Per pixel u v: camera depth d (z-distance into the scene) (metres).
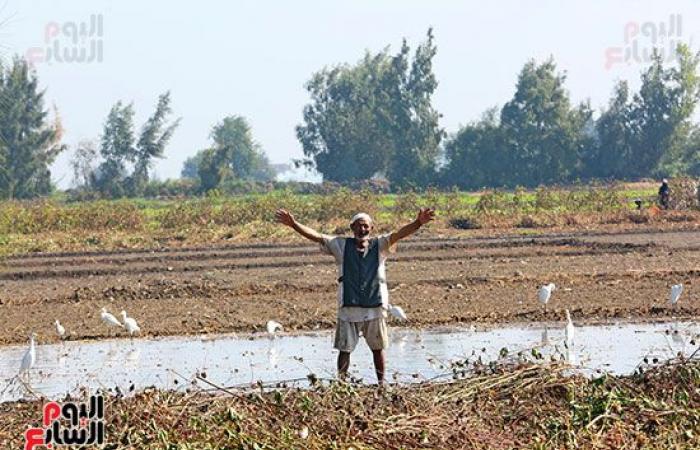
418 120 196.75
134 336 36.91
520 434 20.12
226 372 29.61
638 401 21.30
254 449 18.75
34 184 177.50
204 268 59.06
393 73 197.75
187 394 22.33
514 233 82.81
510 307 41.50
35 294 49.41
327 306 43.06
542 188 101.88
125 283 52.66
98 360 32.09
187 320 39.88
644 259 59.16
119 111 196.75
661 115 195.50
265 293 47.69
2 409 23.42
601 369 28.62
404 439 19.30
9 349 34.91
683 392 21.78
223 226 90.69
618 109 197.62
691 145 199.50
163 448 18.66
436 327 37.53
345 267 25.47
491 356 31.02
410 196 98.38
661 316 39.09
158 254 70.06
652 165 197.62
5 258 68.31
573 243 70.12
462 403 21.81
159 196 193.62
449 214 95.12
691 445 19.27
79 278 56.72
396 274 53.53
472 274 52.78
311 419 20.23
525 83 193.50
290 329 38.03
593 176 197.25
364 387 23.75
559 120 193.62
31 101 176.38
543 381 22.91
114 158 196.25
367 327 25.48
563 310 40.25
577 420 20.53
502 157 193.62
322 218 94.31
